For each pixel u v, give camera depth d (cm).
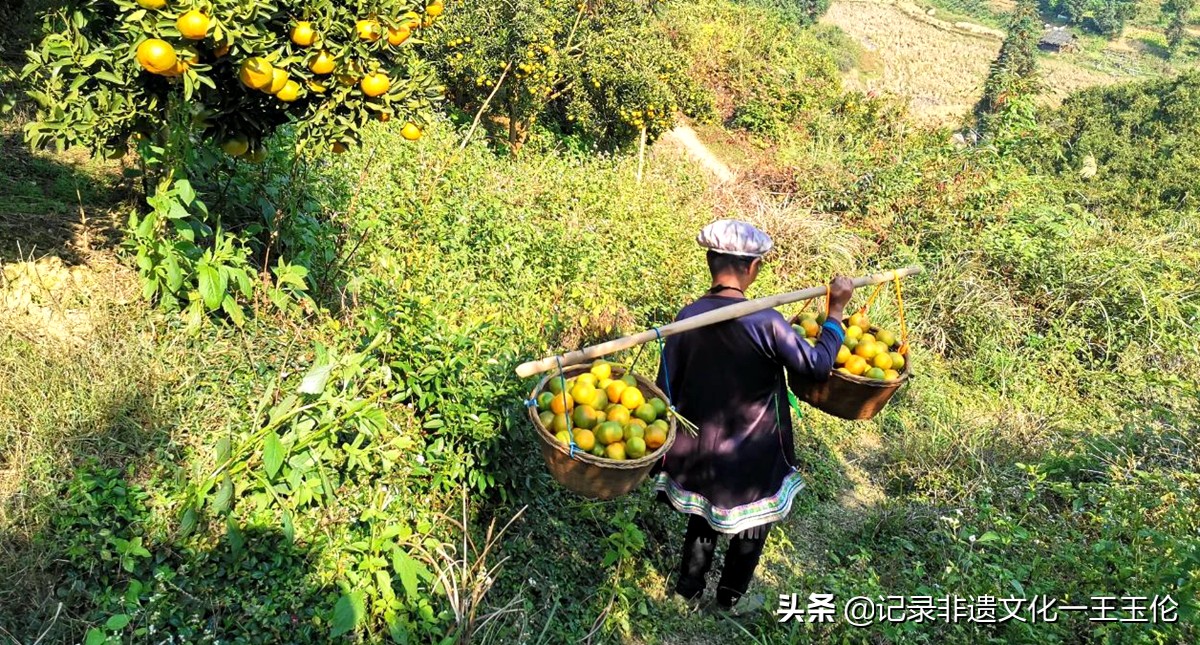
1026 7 7619
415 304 447
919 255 997
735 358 369
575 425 334
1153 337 811
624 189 919
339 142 400
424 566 350
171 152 405
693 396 382
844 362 401
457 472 399
